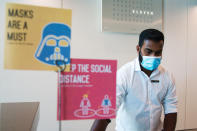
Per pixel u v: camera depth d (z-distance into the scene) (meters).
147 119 0.90
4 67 0.38
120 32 1.74
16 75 1.52
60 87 0.41
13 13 0.38
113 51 1.75
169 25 1.93
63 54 0.41
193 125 2.01
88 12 1.66
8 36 0.38
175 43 1.97
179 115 1.98
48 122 1.61
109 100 0.45
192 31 2.02
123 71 0.91
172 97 0.97
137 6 1.77
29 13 0.38
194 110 2.02
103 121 0.71
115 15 1.70
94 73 0.44
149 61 0.83
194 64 2.03
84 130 1.66
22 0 1.48
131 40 1.81
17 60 0.38
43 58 0.39
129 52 1.81
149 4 1.82
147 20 1.82
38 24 0.39
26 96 1.56
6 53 0.38
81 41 1.66
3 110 0.76
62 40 0.40
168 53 1.95
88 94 0.43
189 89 2.02
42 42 0.39
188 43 2.01
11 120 0.62
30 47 0.39
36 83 1.57
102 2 1.66
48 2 1.56
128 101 0.90
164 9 1.91
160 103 0.95
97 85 0.44
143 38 0.85
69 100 0.42
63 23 0.40
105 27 1.68
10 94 1.52
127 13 1.74
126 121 0.92
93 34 1.69
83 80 0.43
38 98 1.58
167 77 0.97
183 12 1.99
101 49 1.72
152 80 0.92
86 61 0.43
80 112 0.43
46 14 0.39
